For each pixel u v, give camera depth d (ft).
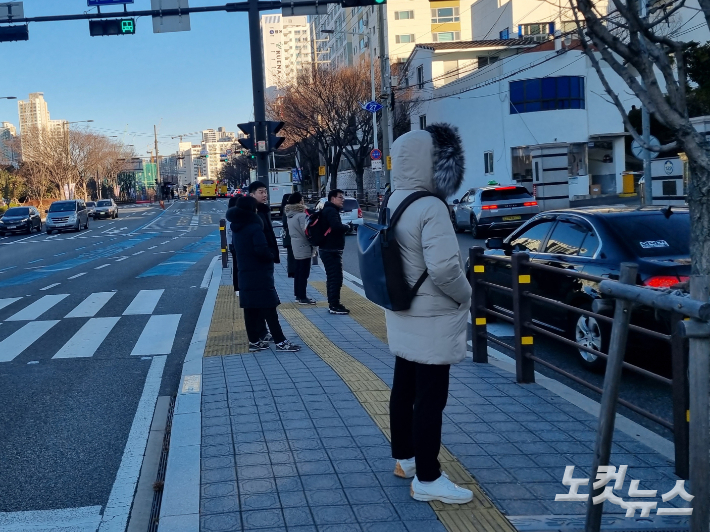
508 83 121.49
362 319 32.86
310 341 27.66
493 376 21.21
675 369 13.23
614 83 122.01
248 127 43.50
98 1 45.98
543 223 26.99
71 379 24.22
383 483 13.23
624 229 22.75
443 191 11.58
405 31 230.89
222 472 14.01
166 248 87.45
